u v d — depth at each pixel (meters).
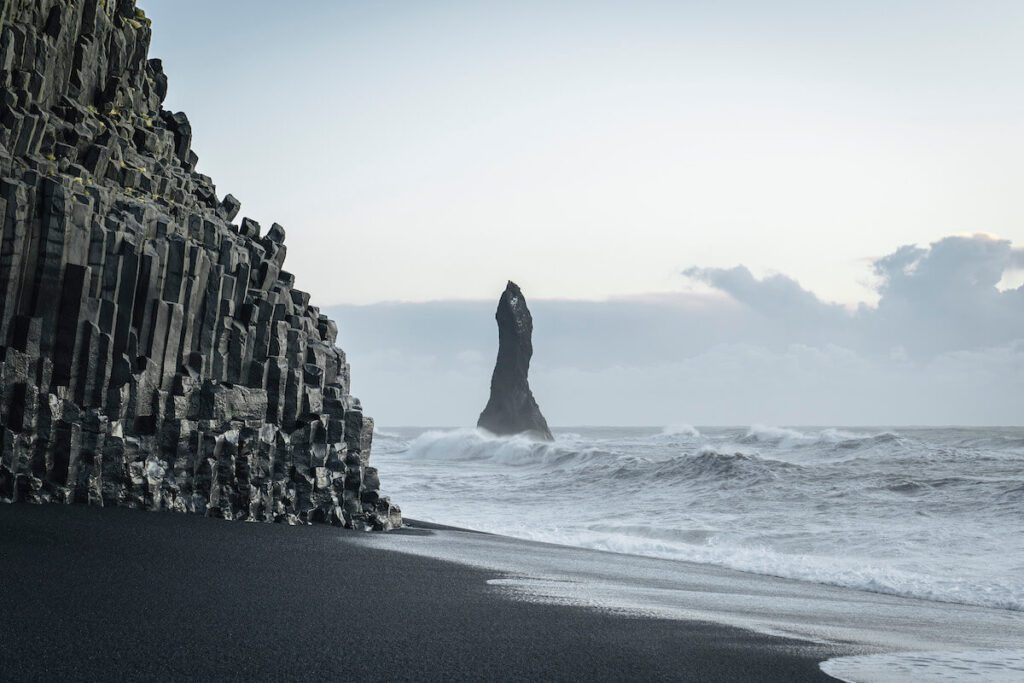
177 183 34.03
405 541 28.27
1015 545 32.31
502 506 45.56
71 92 30.41
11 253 24.02
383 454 99.56
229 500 28.03
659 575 25.55
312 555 22.12
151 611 14.29
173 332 27.66
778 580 26.75
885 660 15.36
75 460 24.67
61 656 11.38
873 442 73.06
